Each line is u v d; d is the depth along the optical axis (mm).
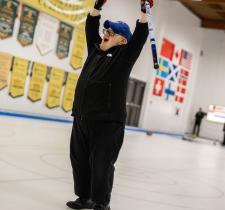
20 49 9422
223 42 18000
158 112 15219
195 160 7781
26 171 3807
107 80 2568
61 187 3432
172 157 7508
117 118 2582
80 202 2836
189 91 17328
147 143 9438
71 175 4031
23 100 9750
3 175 3463
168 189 4219
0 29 8836
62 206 2846
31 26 9570
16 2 9078
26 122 8391
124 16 12516
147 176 4809
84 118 2588
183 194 4090
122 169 4992
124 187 3912
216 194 4434
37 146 5531
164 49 14820
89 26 2822
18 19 9219
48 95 10398
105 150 2561
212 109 16375
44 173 3881
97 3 2785
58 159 4828
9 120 8055
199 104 18297
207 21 16969
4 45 9023
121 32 2641
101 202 2584
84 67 2736
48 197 3025
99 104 2570
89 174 2768
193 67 17312
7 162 4043
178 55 15922
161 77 14992
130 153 6801
